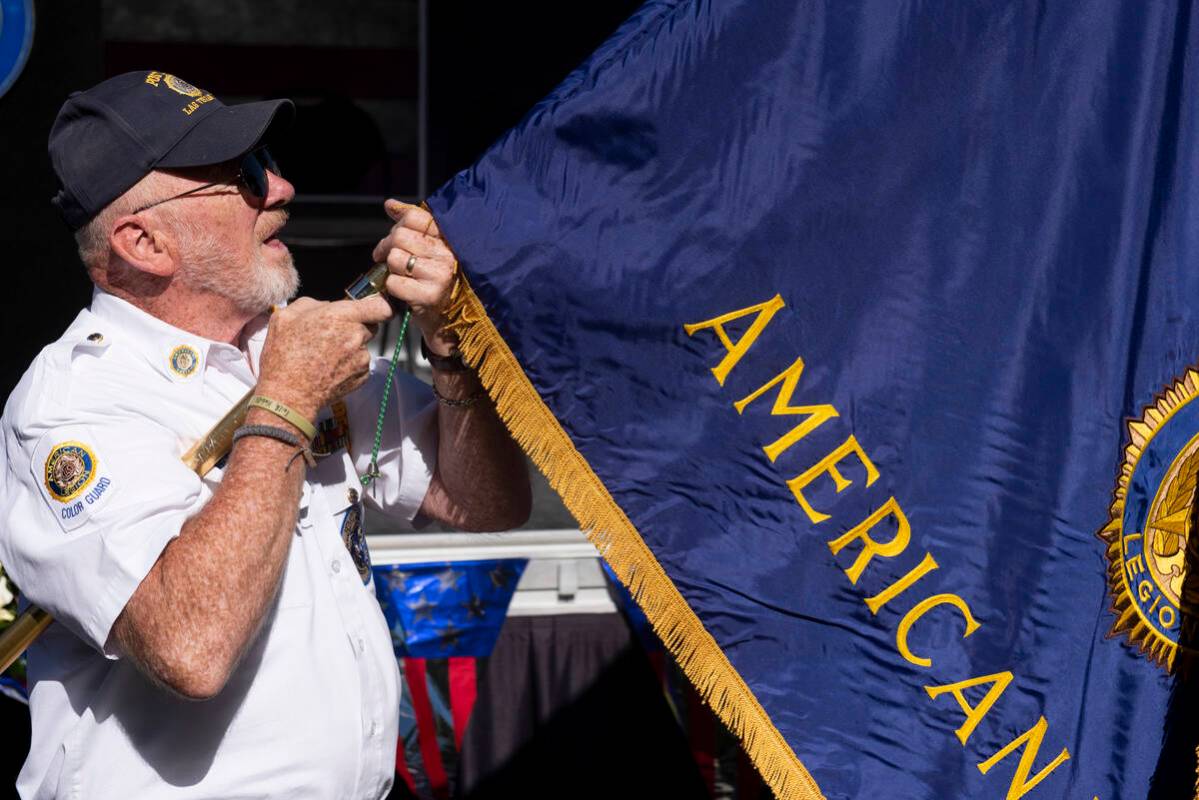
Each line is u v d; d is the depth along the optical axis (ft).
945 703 9.05
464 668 15.83
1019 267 9.12
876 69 8.95
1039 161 9.13
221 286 9.59
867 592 9.02
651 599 8.95
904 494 9.03
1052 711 9.18
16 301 15.94
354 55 42.65
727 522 8.97
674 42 8.83
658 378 8.89
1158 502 9.37
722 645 8.97
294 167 42.60
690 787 16.03
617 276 8.81
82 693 9.25
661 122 8.79
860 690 9.03
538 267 8.78
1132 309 9.27
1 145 15.62
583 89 8.80
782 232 8.89
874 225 8.98
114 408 9.02
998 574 9.10
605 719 16.14
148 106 9.38
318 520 9.80
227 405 9.66
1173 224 9.30
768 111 8.87
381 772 9.84
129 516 8.44
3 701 14.71
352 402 10.96
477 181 8.83
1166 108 9.30
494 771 15.96
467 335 8.93
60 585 8.57
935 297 9.04
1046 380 9.16
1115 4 9.20
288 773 9.15
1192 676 9.50
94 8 15.64
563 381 8.88
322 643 9.44
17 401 9.20
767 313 8.90
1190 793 9.50
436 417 11.19
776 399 8.93
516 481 11.07
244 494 8.48
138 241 9.35
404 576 15.64
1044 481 9.15
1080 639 9.23
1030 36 9.10
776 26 8.87
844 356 8.98
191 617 8.18
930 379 9.04
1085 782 9.29
